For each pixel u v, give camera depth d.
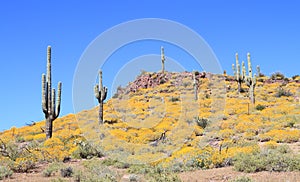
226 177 12.40
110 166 16.80
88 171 14.42
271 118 27.94
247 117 28.36
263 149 16.59
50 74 23.91
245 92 45.19
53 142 21.36
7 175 13.92
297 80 52.78
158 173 13.67
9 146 18.58
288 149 16.53
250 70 37.16
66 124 32.97
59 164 16.50
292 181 10.91
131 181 12.58
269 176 11.97
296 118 26.23
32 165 16.28
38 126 34.88
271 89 47.06
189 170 14.45
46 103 23.64
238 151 16.14
